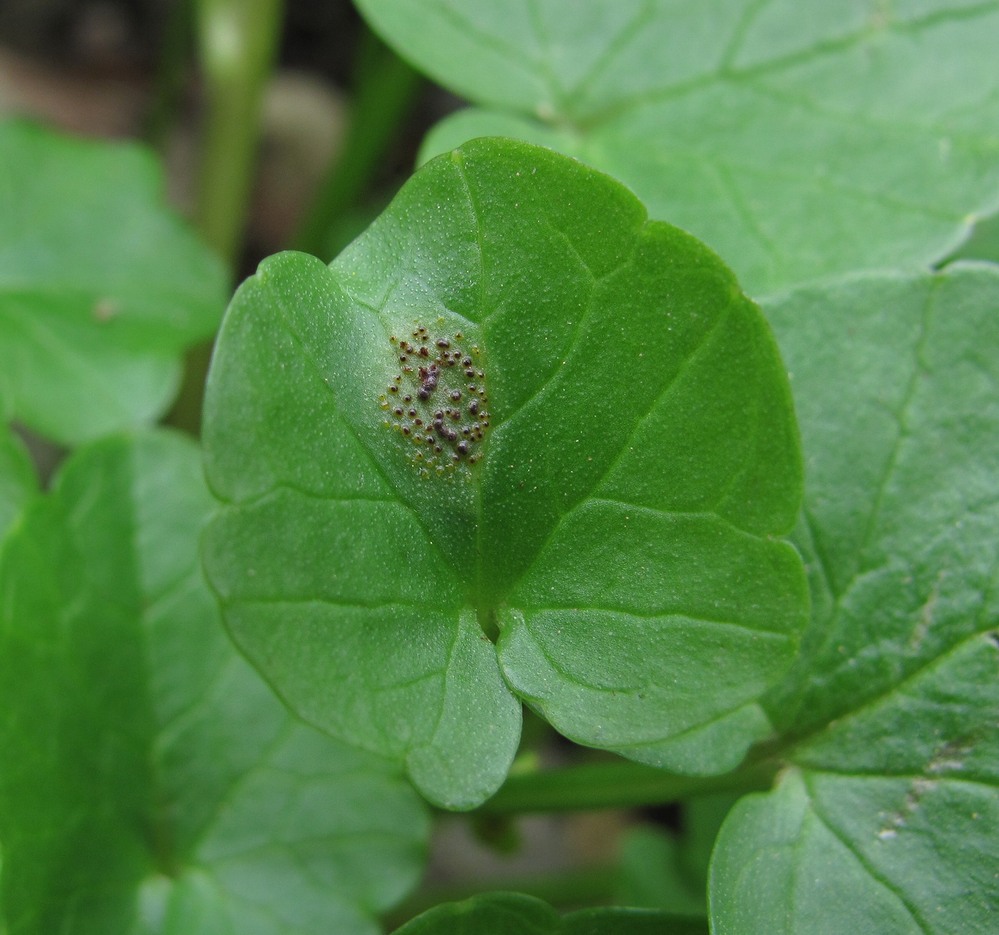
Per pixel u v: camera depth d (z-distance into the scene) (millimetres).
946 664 127
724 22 153
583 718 120
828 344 131
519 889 179
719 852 125
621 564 121
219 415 117
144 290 168
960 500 128
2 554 139
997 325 130
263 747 145
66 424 158
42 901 135
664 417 120
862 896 125
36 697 138
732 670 120
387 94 222
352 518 120
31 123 176
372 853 144
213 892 142
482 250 120
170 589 146
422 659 121
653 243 118
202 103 281
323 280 120
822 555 129
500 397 121
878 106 149
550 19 155
